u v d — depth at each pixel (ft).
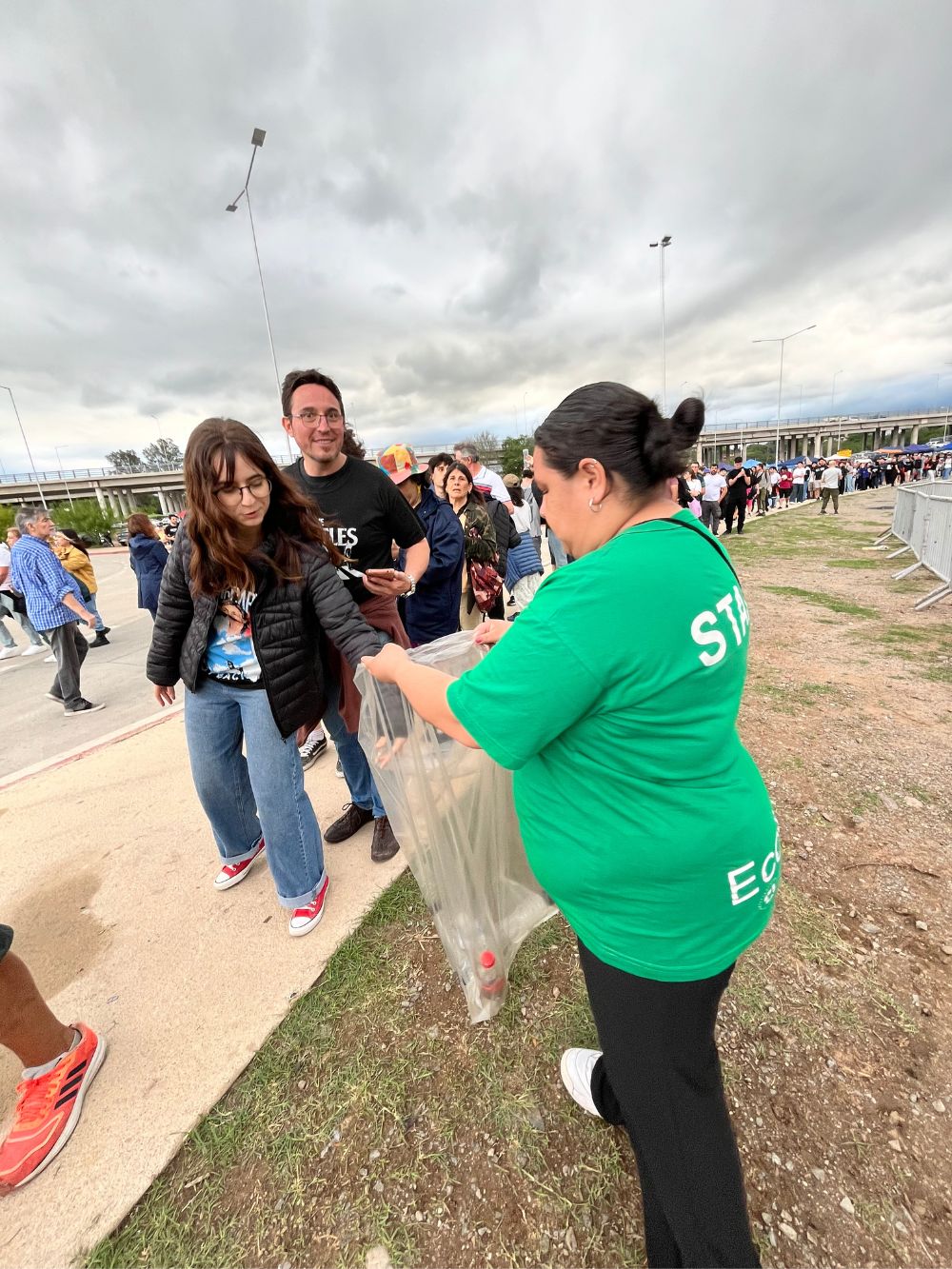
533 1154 4.28
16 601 22.43
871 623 17.48
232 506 5.27
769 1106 4.49
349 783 7.87
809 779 8.98
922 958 5.76
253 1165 4.34
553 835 3.02
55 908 7.18
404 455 9.03
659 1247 3.22
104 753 11.74
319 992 5.70
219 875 7.50
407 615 9.54
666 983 2.92
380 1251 3.83
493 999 5.20
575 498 2.99
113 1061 5.16
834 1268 3.60
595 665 2.47
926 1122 4.34
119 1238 3.97
